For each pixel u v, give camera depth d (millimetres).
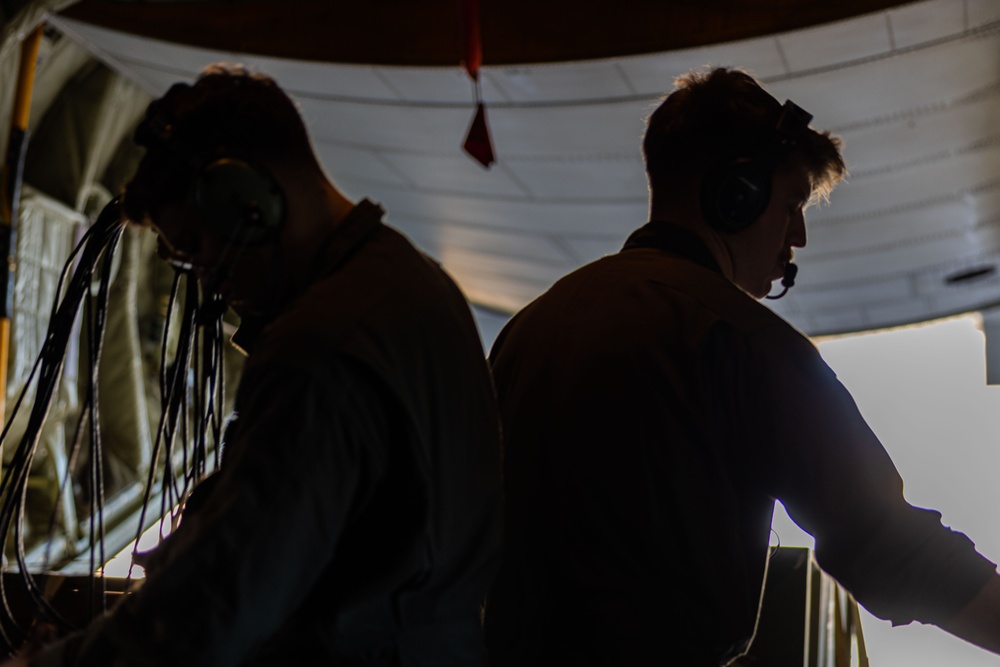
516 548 1338
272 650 985
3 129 7152
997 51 5887
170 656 854
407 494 992
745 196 1398
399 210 10133
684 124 1441
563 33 6078
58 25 7148
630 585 1238
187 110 1099
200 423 1336
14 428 7777
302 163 1117
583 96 6621
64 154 8938
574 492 1290
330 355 963
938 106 6625
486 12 6246
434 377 1037
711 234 1439
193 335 1340
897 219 8812
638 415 1281
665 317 1326
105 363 9312
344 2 6648
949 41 5750
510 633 1324
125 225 1359
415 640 987
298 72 6828
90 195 9445
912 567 1187
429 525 988
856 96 6469
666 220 1462
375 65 6480
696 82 1478
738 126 1413
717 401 1281
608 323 1360
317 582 993
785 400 1247
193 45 6762
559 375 1372
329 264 1101
